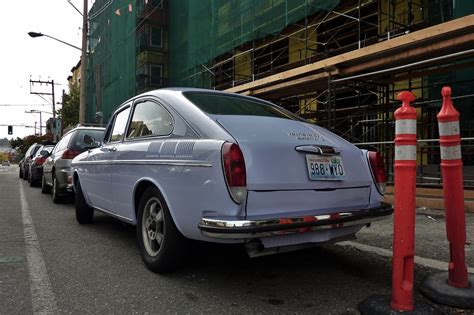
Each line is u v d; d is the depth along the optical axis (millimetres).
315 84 10891
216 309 3309
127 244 5344
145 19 21094
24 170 18656
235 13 14609
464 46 7586
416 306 3141
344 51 11969
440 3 9523
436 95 10375
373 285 3828
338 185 3701
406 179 3092
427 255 4578
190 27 17297
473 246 4910
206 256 4691
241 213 3178
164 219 3879
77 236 5824
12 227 6492
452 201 3449
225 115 3896
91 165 5719
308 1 11430
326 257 4688
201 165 3359
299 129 3990
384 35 10023
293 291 3684
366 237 5445
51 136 57750
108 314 3232
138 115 4824
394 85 10930
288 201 3395
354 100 13203
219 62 17031
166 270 4027
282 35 14602
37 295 3611
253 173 3248
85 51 21844
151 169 4012
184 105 4062
